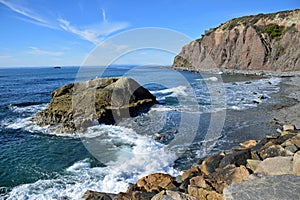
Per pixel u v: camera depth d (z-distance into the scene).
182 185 4.05
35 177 6.25
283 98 15.95
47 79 42.34
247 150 4.82
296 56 35.62
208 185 3.61
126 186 5.52
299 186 2.69
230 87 21.50
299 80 25.58
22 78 45.00
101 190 5.49
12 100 19.44
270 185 2.75
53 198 5.26
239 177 3.56
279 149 4.04
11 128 10.70
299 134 4.39
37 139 9.24
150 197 3.88
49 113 11.12
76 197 5.25
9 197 5.39
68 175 6.30
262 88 20.83
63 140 9.02
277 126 9.82
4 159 7.38
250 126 9.81
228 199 2.62
